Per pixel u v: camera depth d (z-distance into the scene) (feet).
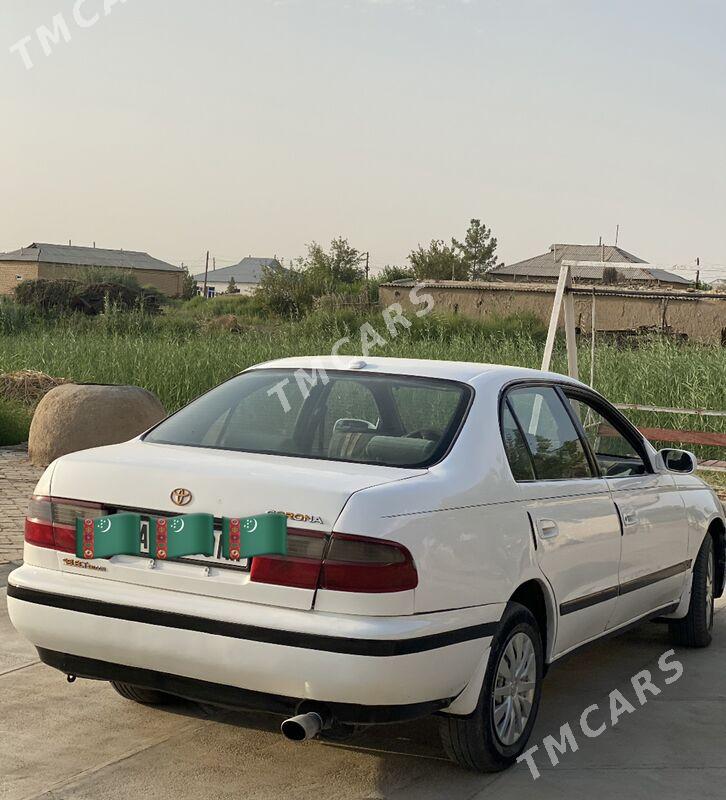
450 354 67.77
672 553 19.61
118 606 13.11
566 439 16.98
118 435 39.93
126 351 66.03
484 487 14.10
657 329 99.71
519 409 16.07
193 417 16.03
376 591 12.22
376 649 12.06
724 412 44.75
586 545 16.17
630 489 18.08
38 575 13.91
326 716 12.41
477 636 13.41
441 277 257.34
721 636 22.52
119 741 14.96
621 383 54.95
